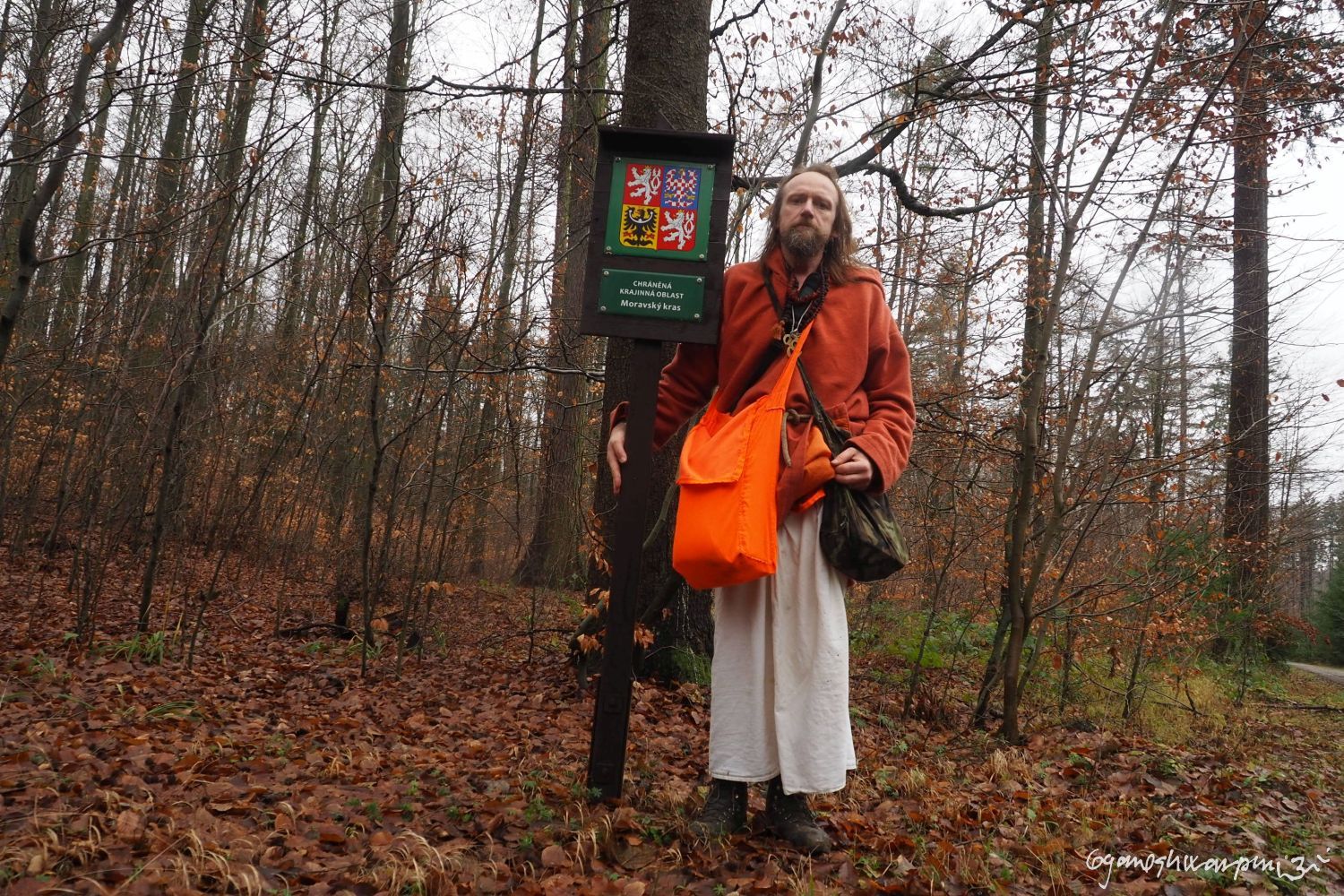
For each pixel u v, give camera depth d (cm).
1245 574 941
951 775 396
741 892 213
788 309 262
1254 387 809
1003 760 419
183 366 577
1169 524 634
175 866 199
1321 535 1045
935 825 297
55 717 362
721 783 256
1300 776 491
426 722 446
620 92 568
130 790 259
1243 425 806
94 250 852
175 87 532
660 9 533
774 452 243
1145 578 635
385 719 450
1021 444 552
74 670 462
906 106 687
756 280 268
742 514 238
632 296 274
